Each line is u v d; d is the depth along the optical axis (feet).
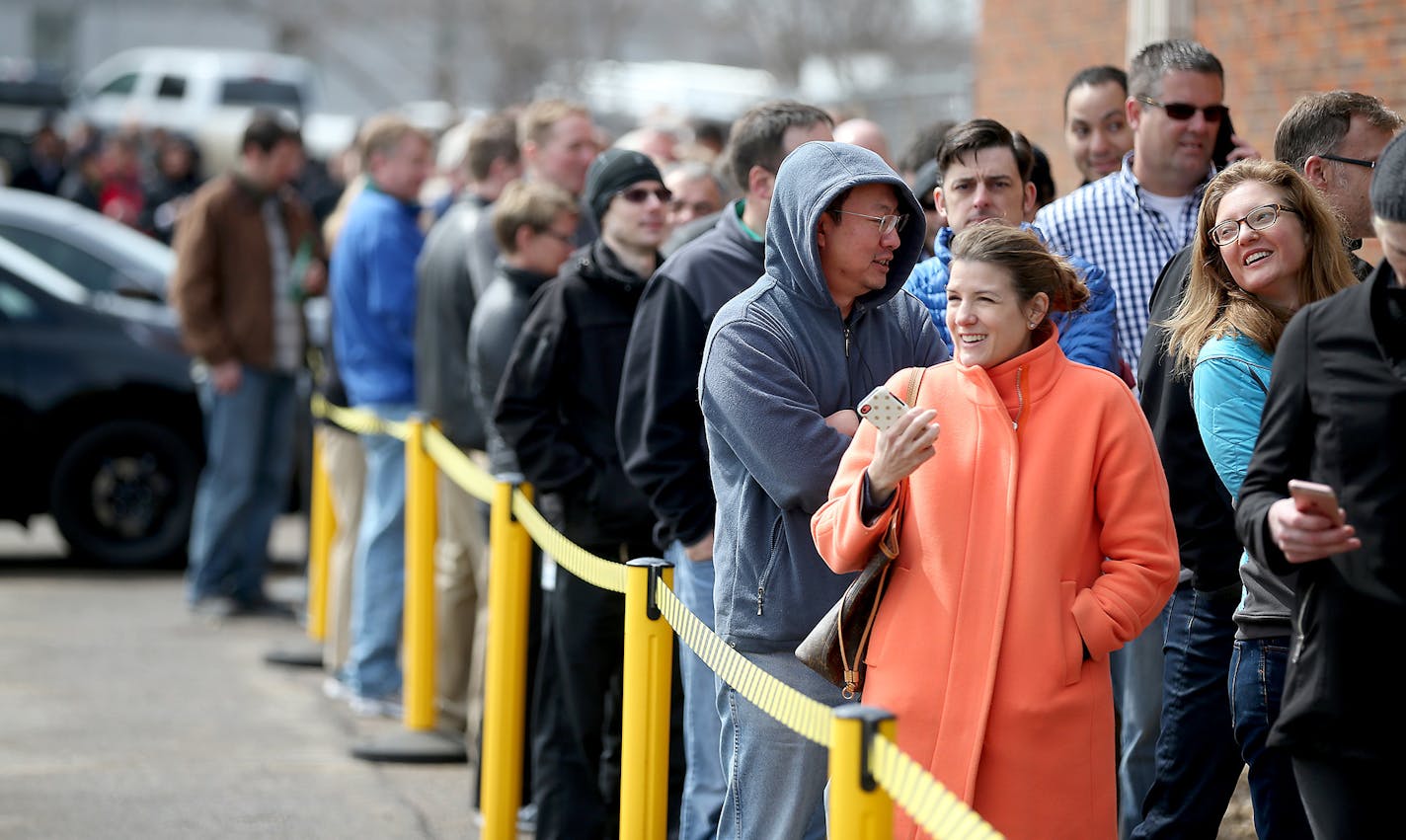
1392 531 29.35
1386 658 29.40
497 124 71.36
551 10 277.64
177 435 106.83
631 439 47.78
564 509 52.65
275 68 290.15
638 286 53.01
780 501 38.22
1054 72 100.63
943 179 47.26
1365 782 29.71
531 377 52.29
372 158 76.48
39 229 107.45
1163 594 34.47
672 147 77.71
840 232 38.93
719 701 41.57
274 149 90.74
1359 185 41.32
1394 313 29.91
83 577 106.63
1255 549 31.07
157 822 59.00
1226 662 41.91
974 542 34.55
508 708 53.31
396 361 75.66
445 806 61.57
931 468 35.27
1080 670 34.19
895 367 40.75
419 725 69.05
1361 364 29.94
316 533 89.61
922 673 34.47
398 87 369.50
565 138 67.36
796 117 47.06
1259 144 82.33
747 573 39.34
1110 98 59.47
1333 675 29.89
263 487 94.68
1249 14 82.28
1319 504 28.84
